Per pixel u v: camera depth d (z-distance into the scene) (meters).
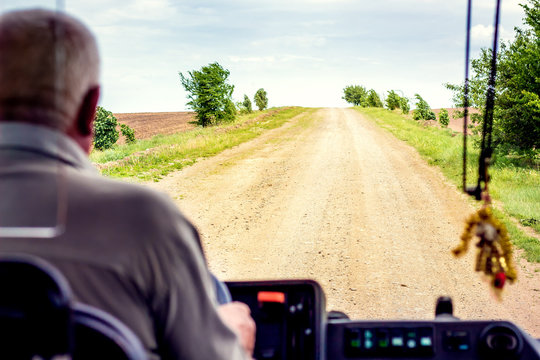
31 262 0.90
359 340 1.97
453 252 1.97
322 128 41.75
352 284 7.30
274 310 1.93
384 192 14.16
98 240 1.02
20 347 0.91
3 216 1.02
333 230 10.22
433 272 7.77
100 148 29.25
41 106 1.07
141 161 20.11
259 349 1.89
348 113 69.31
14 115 1.06
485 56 19.08
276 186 15.16
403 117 61.69
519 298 6.74
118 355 0.99
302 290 2.01
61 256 1.00
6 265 0.89
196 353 1.08
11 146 1.06
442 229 10.30
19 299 0.90
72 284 1.00
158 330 1.08
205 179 16.48
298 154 23.28
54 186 1.04
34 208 1.03
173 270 1.05
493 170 17.11
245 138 31.25
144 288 1.03
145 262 1.03
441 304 2.37
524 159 19.31
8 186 1.04
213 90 45.72
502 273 1.88
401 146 26.92
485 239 1.89
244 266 8.15
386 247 9.08
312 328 1.92
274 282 2.01
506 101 18.84
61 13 1.10
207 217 11.38
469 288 7.11
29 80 1.05
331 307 6.48
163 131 52.88
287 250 8.95
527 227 10.44
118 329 1.00
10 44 1.05
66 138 1.11
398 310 6.38
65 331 0.90
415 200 13.09
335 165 19.58
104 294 1.01
